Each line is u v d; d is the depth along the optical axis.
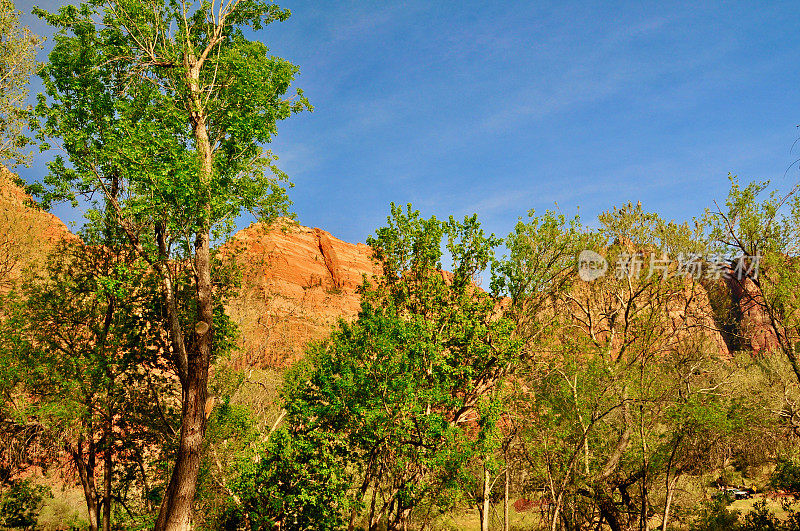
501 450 19.48
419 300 18.91
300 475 15.74
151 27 14.51
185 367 13.74
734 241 21.66
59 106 13.55
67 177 13.50
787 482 20.25
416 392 15.10
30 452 17.70
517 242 20.12
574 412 18.31
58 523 23.34
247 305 28.31
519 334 19.83
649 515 21.22
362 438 15.33
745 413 19.67
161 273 14.09
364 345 15.96
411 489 14.96
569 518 19.80
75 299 18.86
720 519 21.23
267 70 14.31
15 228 21.08
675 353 22.86
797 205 20.06
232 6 15.72
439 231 18.97
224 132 14.51
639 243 23.64
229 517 17.53
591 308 24.81
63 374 16.78
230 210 13.54
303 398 16.55
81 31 14.02
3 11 17.81
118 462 19.36
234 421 18.80
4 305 17.73
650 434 19.53
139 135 11.64
